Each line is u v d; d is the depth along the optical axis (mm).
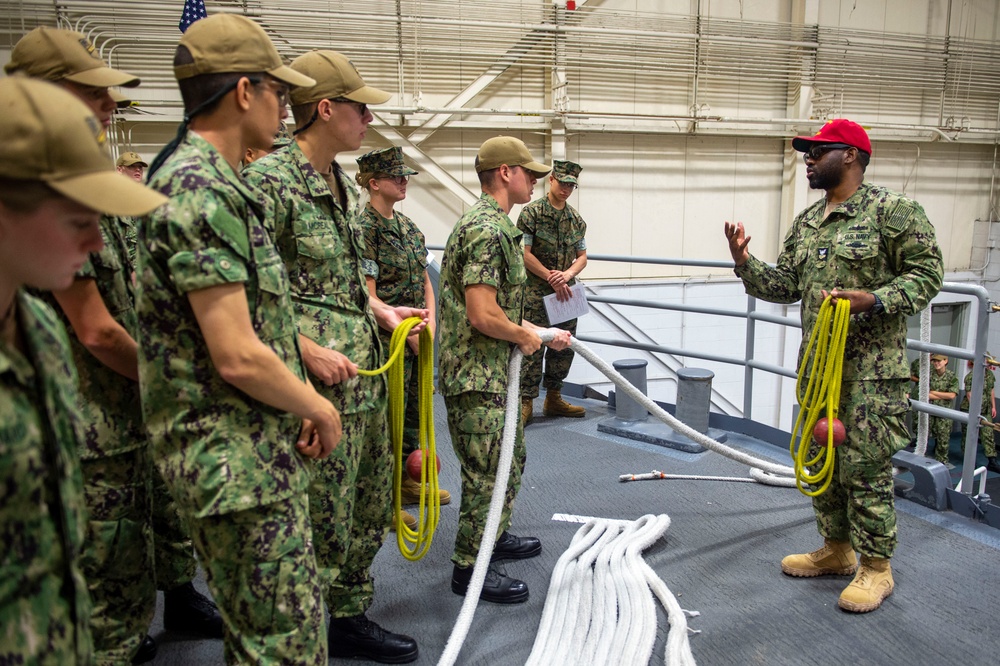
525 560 2514
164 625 2064
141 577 1626
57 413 804
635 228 6613
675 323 6809
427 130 5871
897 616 2107
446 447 3793
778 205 7023
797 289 2396
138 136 5348
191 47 1218
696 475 3309
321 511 1635
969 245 7992
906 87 7234
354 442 1669
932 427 6500
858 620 2096
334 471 1632
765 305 6988
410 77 5750
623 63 6207
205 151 1202
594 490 3162
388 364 1705
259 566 1228
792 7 6684
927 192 7660
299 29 5391
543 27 5828
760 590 2289
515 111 5996
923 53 7070
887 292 2012
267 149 1327
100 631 1568
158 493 1890
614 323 6660
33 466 737
